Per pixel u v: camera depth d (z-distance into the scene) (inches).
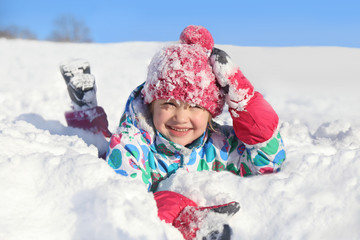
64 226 38.0
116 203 38.0
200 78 55.4
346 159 53.6
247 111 58.6
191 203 48.9
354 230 45.4
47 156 46.0
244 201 49.9
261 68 280.7
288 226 46.0
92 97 90.8
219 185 52.7
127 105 67.6
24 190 41.3
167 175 61.7
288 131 107.0
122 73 218.2
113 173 43.7
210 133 65.3
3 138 50.6
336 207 47.6
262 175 56.3
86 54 310.8
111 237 36.3
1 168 42.6
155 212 41.4
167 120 58.4
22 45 354.0
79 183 41.5
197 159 63.4
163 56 56.9
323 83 217.3
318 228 45.7
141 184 43.6
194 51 57.0
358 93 184.9
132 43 380.8
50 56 297.0
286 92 183.8
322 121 120.3
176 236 43.4
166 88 55.6
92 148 65.7
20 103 127.6
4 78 204.1
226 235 44.1
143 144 61.1
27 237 36.0
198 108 58.0
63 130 91.7
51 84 185.2
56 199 40.7
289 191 50.6
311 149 79.1
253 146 60.1
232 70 57.1
